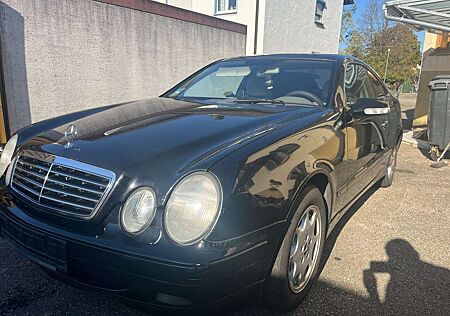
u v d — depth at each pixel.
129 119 2.43
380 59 38.88
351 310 2.29
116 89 7.56
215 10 13.98
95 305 2.27
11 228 2.05
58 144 2.04
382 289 2.51
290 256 2.12
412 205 4.15
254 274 1.78
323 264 2.82
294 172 2.02
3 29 5.61
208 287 1.58
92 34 6.92
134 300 1.68
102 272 1.71
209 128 2.15
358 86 3.55
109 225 1.71
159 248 1.59
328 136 2.47
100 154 1.86
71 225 1.79
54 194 1.87
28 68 6.03
